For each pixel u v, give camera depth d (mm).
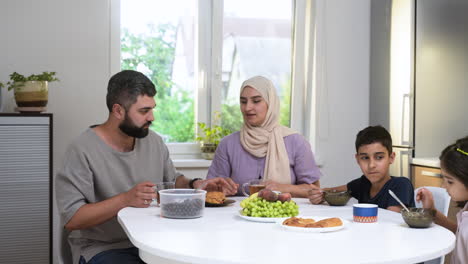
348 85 4113
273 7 4062
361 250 1311
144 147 2236
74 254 2064
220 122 3939
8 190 2988
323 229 1529
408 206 2051
